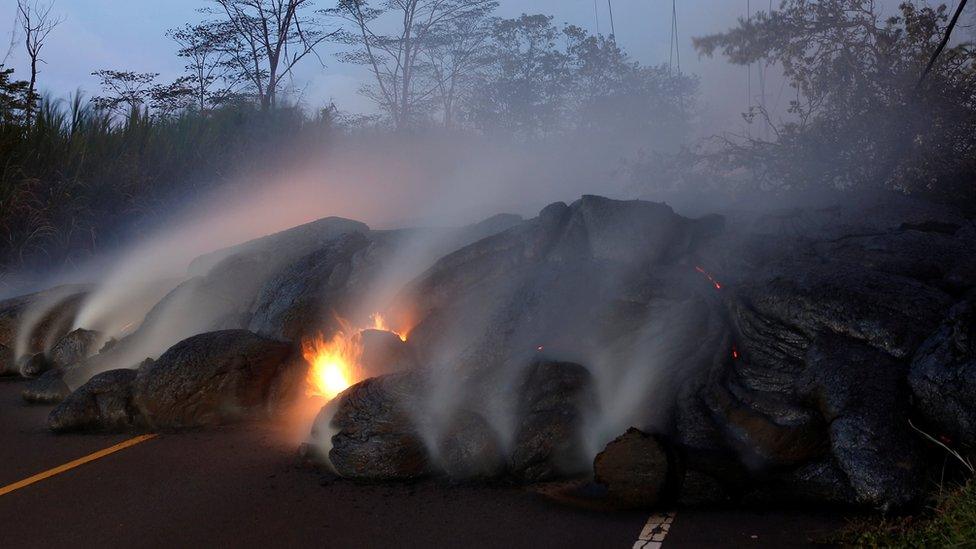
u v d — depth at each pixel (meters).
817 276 6.02
